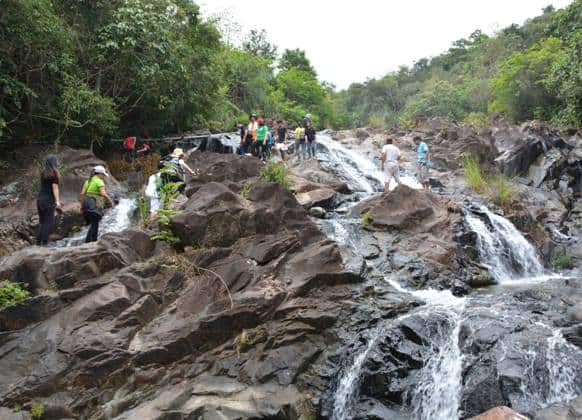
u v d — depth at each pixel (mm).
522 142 16828
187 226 7668
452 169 17375
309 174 14391
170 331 6469
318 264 7305
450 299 7477
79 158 13008
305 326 6605
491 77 41188
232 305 6688
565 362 5578
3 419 5465
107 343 6164
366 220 10227
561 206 13922
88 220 8547
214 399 5805
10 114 12688
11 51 11781
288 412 5703
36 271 6770
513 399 5242
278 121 27312
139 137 17859
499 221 11336
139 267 7133
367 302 7125
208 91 19609
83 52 13859
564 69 20812
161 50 14352
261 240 7793
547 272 10656
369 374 6035
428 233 9859
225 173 11570
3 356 6043
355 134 24641
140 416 5613
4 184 12008
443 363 6035
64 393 5828
